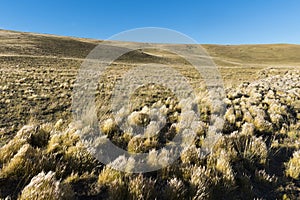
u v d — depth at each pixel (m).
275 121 7.22
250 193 3.34
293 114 8.64
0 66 21.38
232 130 6.16
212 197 3.09
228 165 3.72
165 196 2.96
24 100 8.37
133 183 2.92
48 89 10.99
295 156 4.60
